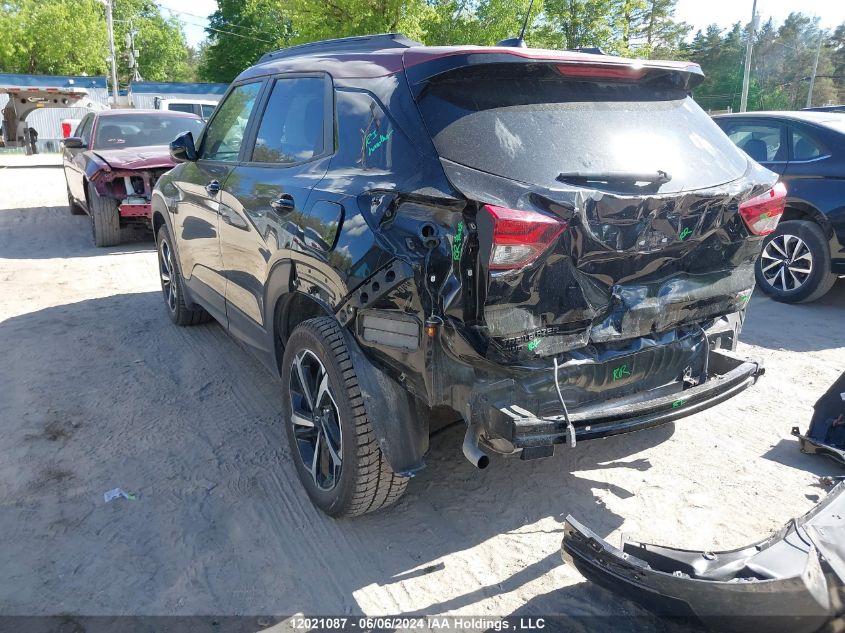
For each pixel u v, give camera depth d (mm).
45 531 3045
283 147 3568
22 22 40406
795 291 6293
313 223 2939
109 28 35469
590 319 2564
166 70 65125
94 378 4707
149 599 2639
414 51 2844
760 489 3312
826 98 83312
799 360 4957
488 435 2506
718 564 2248
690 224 2699
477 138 2539
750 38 30906
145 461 3637
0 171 19469
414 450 2717
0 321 5945
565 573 2766
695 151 2904
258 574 2777
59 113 31047
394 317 2543
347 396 2756
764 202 2939
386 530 3049
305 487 3205
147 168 8633
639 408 2582
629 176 2502
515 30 18016
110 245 8938
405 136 2654
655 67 2906
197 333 5598
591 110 2783
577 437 2451
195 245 4621
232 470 3549
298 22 16125
